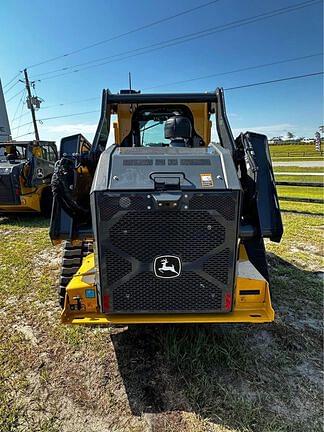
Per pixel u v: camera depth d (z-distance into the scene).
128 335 2.89
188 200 1.89
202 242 1.97
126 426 1.99
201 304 2.09
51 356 2.65
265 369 2.45
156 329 2.88
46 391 2.28
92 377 2.41
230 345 2.63
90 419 2.05
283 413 2.05
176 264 2.01
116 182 1.92
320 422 1.98
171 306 2.10
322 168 18.19
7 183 6.87
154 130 3.58
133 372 2.45
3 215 8.12
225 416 2.04
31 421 2.04
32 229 6.70
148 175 1.95
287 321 3.08
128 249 1.99
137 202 1.90
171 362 2.50
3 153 7.96
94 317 2.20
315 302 3.45
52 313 3.30
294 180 12.77
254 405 2.11
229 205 1.91
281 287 3.78
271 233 2.34
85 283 2.24
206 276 2.04
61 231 2.34
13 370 2.49
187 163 2.00
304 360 2.56
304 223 6.72
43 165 7.70
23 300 3.58
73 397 2.23
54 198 2.33
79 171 2.57
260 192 2.40
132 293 2.07
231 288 2.07
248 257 2.57
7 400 2.20
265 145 2.54
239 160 2.63
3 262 4.70
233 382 2.31
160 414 2.07
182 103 3.30
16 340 2.86
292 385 2.29
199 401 2.15
